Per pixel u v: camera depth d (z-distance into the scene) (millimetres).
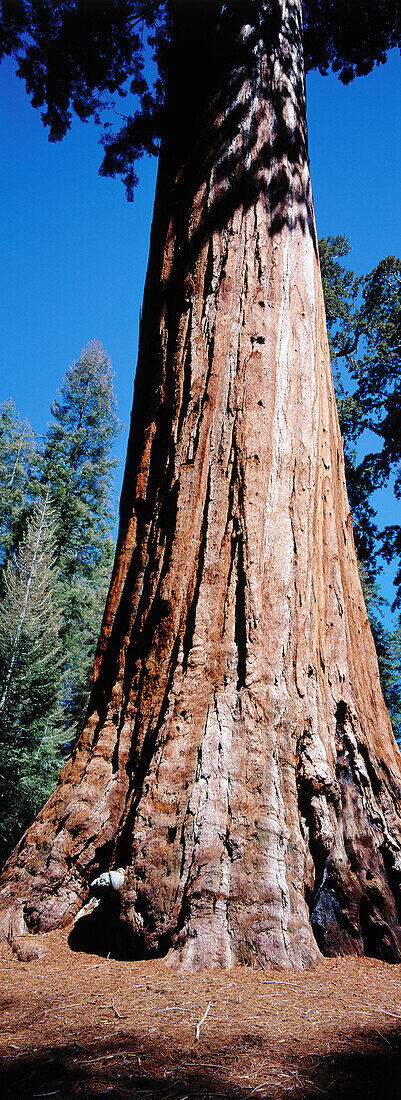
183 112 5816
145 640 4004
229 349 4453
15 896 3531
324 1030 2141
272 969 2859
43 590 21422
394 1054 1933
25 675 19016
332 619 4352
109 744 3859
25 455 35156
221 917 2973
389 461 19688
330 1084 1701
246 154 5152
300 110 5797
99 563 32719
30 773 18547
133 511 4527
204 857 3092
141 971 2805
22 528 30406
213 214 4930
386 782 4191
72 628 27406
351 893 3494
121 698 4000
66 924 3418
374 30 9656
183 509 4117
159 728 3596
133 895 3084
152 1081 1696
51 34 8766
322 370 5109
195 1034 2055
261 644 3734
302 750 3678
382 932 3482
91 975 2771
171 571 3994
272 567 3965
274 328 4637
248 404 4285
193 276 4797
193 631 3771
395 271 21016
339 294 21969
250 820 3238
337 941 3352
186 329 4637
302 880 3223
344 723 4059
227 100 5418
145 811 3311
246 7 5848
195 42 6082
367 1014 2348
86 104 9500
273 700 3648
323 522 4621
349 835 3717
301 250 5137
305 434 4523
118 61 9156
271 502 4148
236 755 3400
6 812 17594
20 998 2443
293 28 6160
